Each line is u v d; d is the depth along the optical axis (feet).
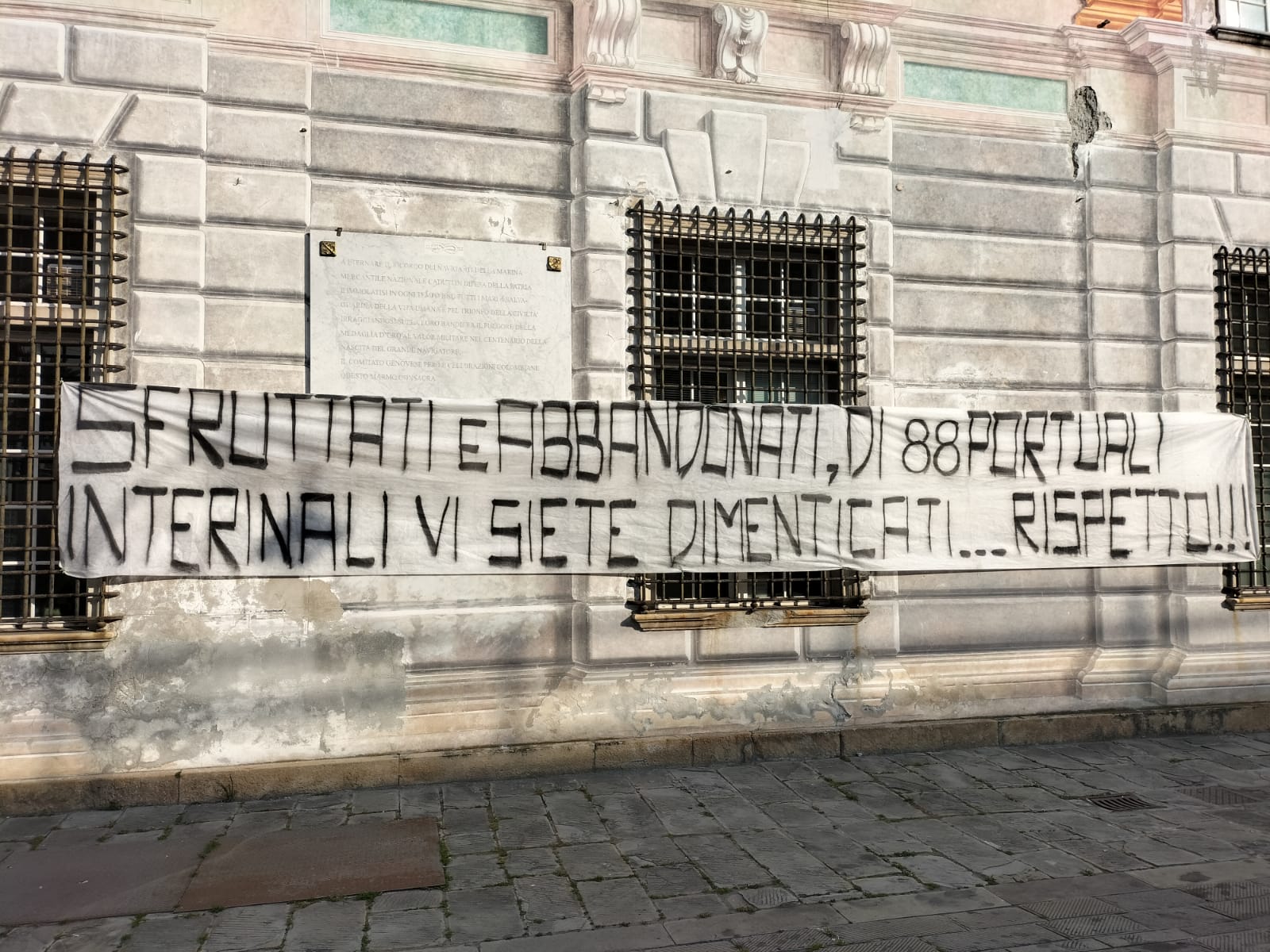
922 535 20.49
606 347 20.08
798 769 19.88
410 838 15.60
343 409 17.84
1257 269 23.98
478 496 18.42
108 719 17.39
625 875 14.07
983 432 20.92
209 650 17.88
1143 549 21.56
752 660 20.83
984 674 22.34
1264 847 15.33
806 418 20.07
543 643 19.88
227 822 16.46
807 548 19.94
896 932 12.20
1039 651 22.72
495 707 19.43
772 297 21.35
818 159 21.76
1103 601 23.08
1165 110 23.97
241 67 18.53
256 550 17.37
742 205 21.22
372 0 19.49
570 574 18.81
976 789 18.51
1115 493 21.48
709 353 21.01
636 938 12.05
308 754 18.31
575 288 20.21
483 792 18.20
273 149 18.61
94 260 17.74
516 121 20.21
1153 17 24.53
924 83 22.91
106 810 17.10
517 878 13.94
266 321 18.43
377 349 18.84
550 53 20.62
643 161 20.57
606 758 19.61
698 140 20.95
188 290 18.06
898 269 22.35
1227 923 12.48
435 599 19.20
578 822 16.43
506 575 19.11
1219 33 24.00
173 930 12.32
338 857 14.78
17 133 17.25
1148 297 23.91
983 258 22.94
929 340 22.47
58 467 16.57
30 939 12.10
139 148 17.89
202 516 17.12
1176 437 21.91
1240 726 23.20
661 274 20.80
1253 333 24.48
